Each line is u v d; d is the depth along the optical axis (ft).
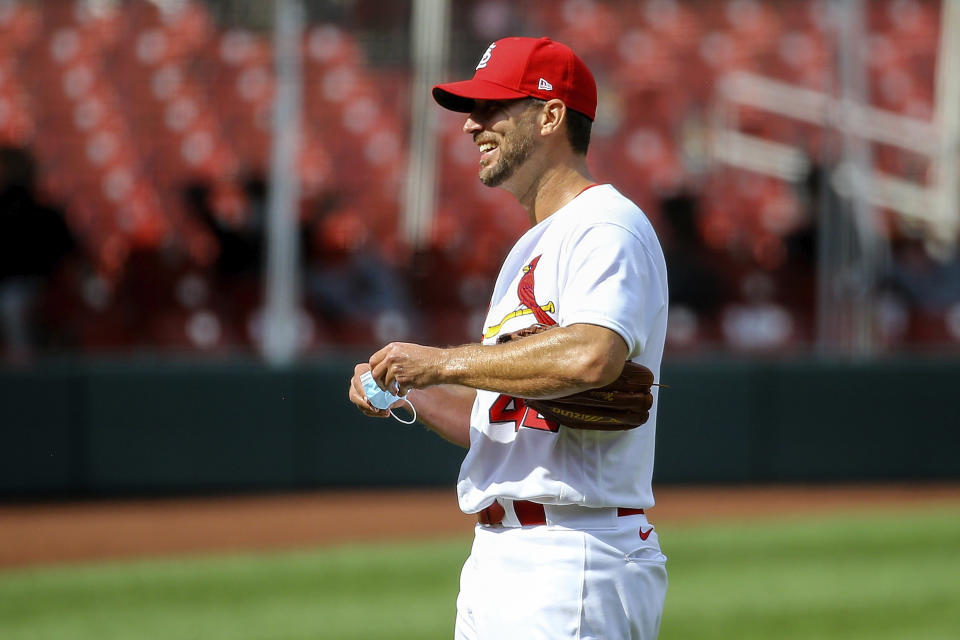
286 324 112.27
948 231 143.43
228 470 109.60
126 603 72.49
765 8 159.33
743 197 143.33
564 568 26.20
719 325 134.92
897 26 161.79
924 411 119.96
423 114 134.41
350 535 94.73
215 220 129.59
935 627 66.95
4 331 118.62
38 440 106.01
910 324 136.56
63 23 144.87
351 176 136.15
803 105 150.20
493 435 27.37
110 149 137.28
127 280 126.11
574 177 28.32
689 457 115.96
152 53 143.43
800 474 118.01
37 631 65.67
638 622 27.07
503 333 27.76
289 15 110.93
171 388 108.58
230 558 86.12
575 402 25.22
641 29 155.22
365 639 63.82
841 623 67.62
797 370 118.01
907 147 151.12
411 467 113.09
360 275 128.36
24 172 119.85
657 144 147.74
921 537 93.81
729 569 82.38
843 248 120.57
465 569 28.76
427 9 139.33
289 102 110.42
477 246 136.26
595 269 25.34
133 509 104.22
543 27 152.15
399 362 25.76
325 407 111.55
